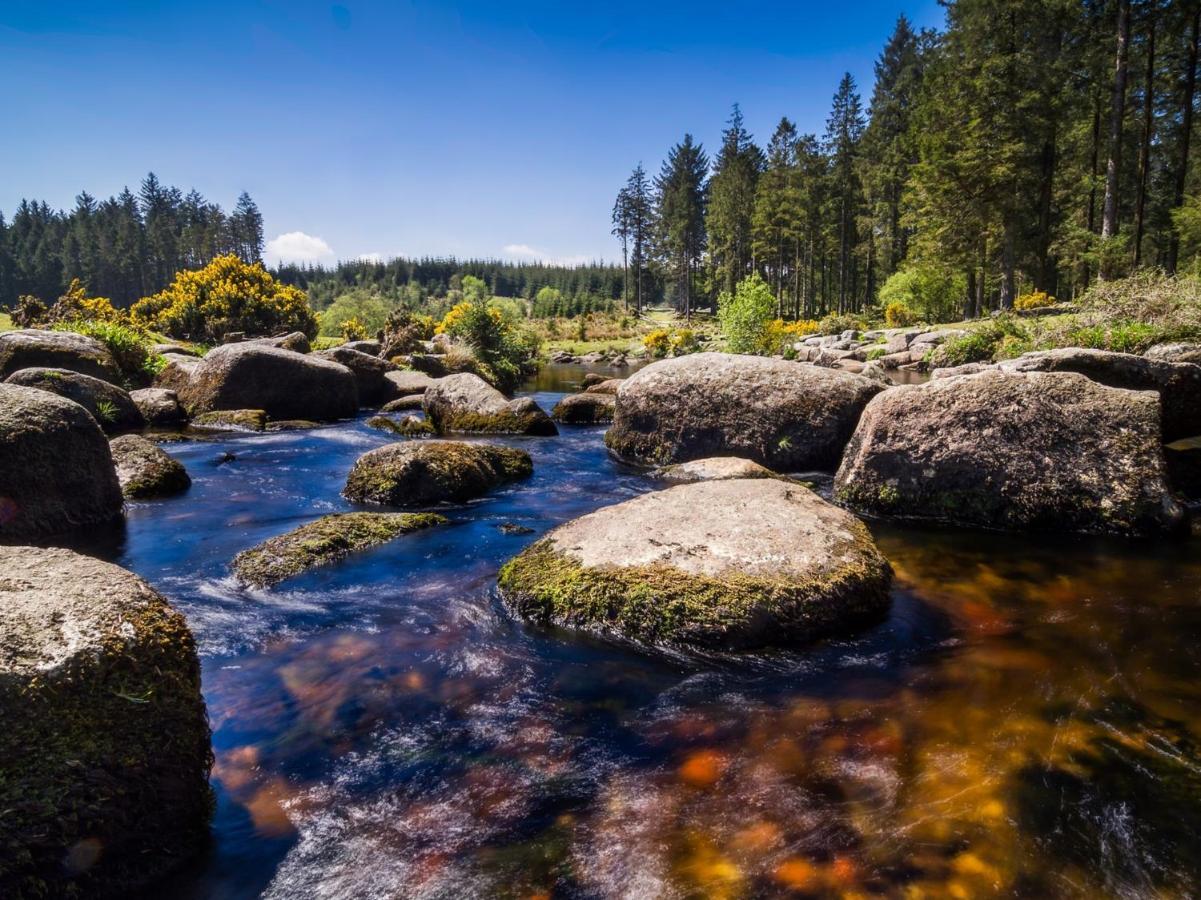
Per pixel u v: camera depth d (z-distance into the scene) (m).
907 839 2.35
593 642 3.93
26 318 24.94
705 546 4.35
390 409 15.58
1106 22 29.50
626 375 26.48
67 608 2.28
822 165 50.66
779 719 3.15
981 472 6.01
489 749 2.95
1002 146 27.97
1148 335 12.24
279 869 2.28
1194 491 6.52
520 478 8.42
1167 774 2.67
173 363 15.20
